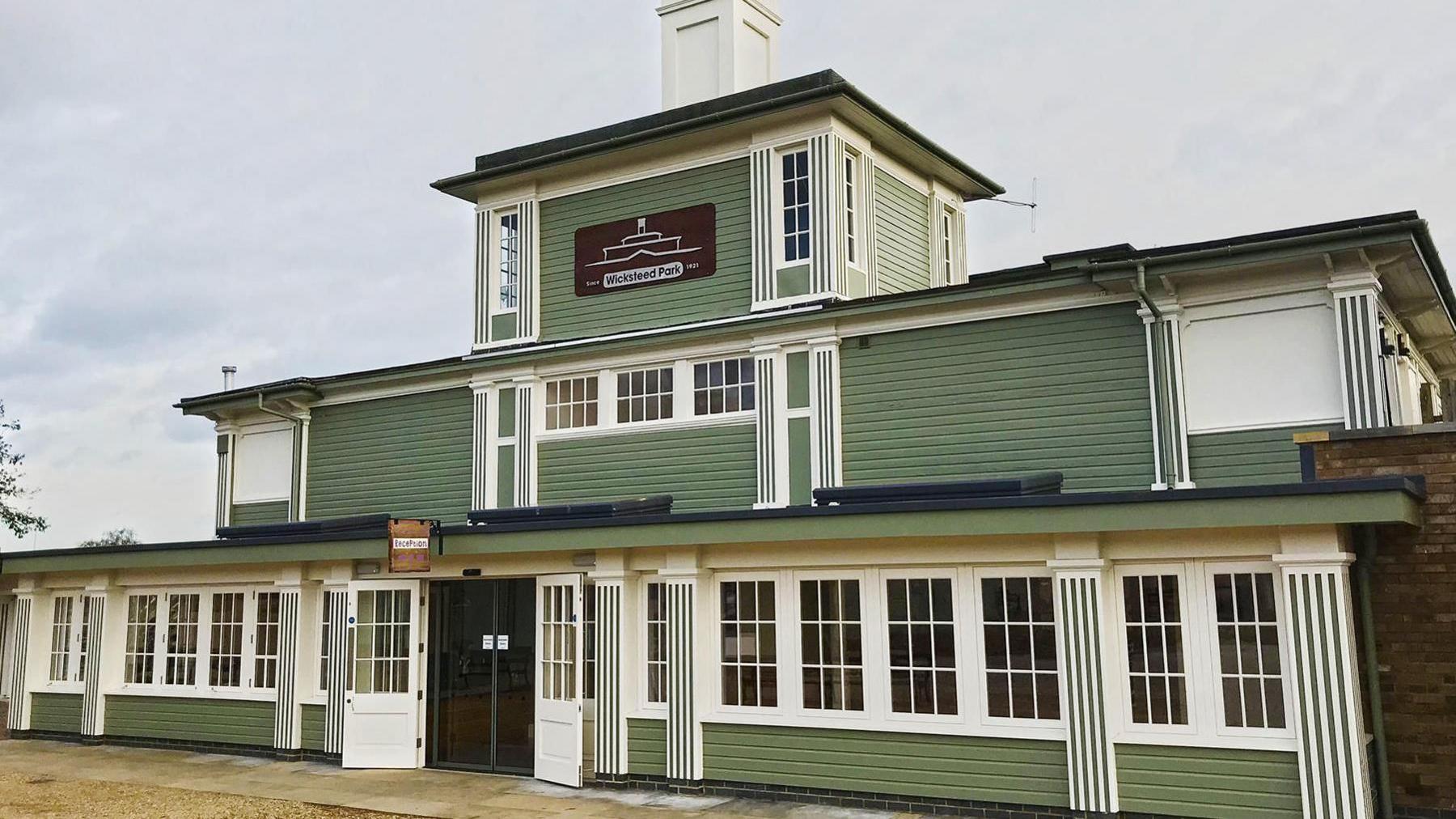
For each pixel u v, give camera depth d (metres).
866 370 15.77
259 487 22.02
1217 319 13.24
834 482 15.72
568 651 13.41
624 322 18.61
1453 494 10.09
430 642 15.02
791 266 17.08
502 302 19.92
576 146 19.36
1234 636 9.92
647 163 18.72
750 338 16.83
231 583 16.34
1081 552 10.42
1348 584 9.56
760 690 12.18
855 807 11.47
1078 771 10.29
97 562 17.20
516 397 18.91
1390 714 10.10
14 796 13.20
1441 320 15.52
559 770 13.19
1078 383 14.13
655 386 17.81
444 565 14.37
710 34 19.67
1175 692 10.11
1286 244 12.26
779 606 12.12
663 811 11.58
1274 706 9.71
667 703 12.62
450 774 14.11
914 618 11.40
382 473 20.36
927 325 15.32
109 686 17.22
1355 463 10.60
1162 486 13.29
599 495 17.91
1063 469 14.09
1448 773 9.82
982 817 10.82
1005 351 14.72
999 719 10.88
